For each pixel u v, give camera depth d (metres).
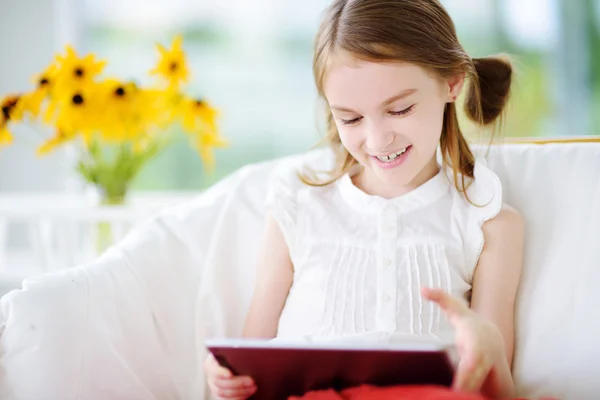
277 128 2.77
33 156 2.44
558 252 1.07
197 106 1.71
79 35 2.58
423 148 1.02
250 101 2.76
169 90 1.70
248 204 1.26
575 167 1.10
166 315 1.14
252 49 2.75
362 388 0.85
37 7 2.48
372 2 1.01
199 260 1.19
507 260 1.07
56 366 0.95
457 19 2.96
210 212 1.24
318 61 1.05
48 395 0.94
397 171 1.03
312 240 1.12
